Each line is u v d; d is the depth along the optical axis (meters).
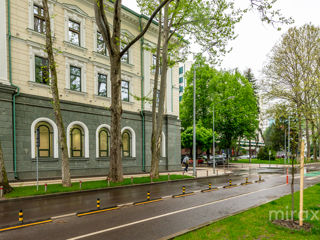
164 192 12.34
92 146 18.52
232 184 15.57
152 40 24.16
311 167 32.31
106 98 19.77
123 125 21.09
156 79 17.38
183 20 16.42
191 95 39.91
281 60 23.17
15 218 7.32
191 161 37.34
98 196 11.08
